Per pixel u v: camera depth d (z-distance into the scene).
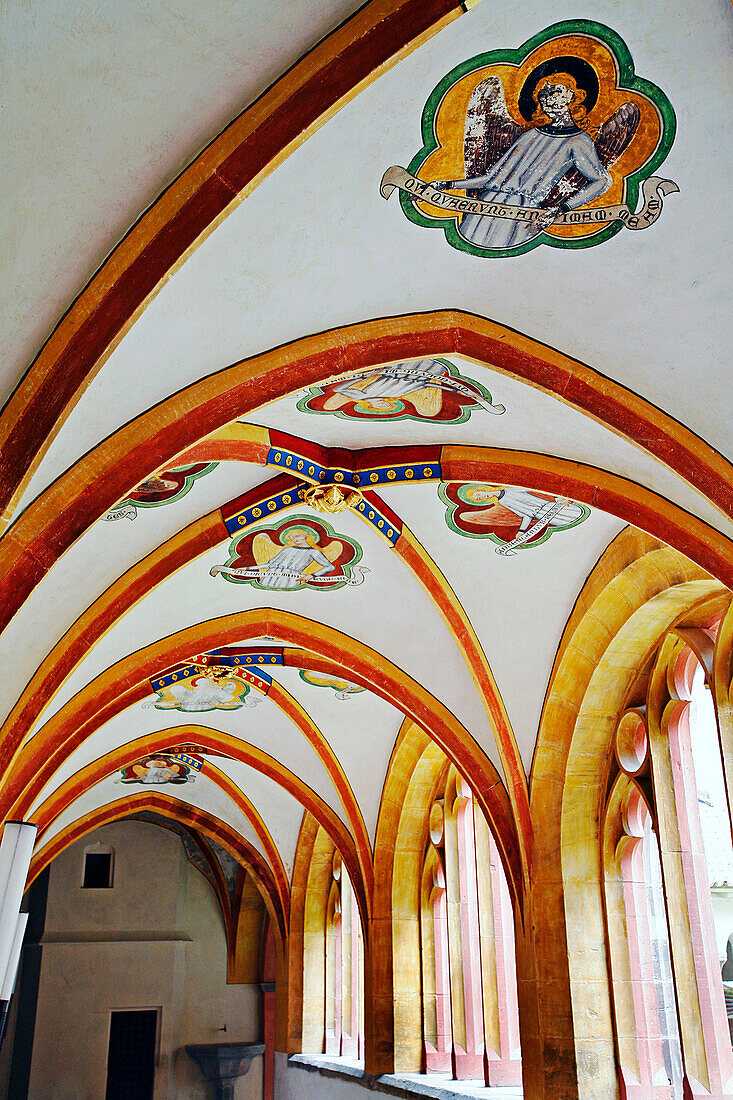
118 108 4.41
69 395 5.20
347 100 4.46
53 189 4.61
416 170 5.03
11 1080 20.97
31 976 21.34
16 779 10.16
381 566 10.19
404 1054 14.69
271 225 5.15
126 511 8.00
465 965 13.88
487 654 10.41
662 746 9.64
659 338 6.01
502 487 8.46
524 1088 10.13
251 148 4.64
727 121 4.81
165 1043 21.83
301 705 14.09
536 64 4.53
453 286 5.94
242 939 23.16
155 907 22.73
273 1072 21.41
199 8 4.09
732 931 9.66
